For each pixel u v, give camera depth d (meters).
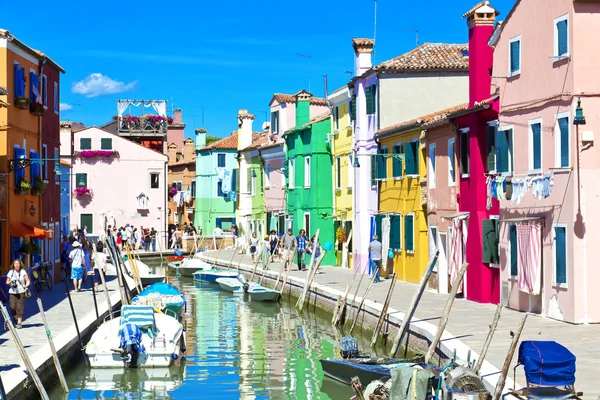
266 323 29.45
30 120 32.88
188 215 80.50
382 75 37.12
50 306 26.91
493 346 17.78
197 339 25.94
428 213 31.14
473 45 27.12
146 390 18.83
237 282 40.97
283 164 54.00
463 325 20.73
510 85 24.06
